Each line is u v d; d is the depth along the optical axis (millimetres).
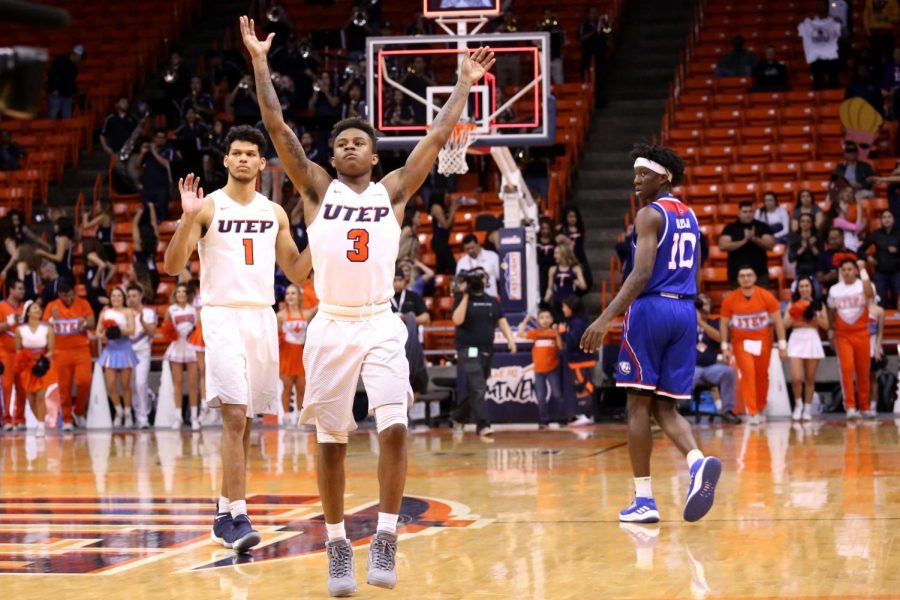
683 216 7703
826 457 11266
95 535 7672
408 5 27656
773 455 11570
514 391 16984
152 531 7809
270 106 5902
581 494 9133
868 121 21734
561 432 15742
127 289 18641
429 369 18234
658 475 10289
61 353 18125
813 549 6508
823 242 18594
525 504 8633
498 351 17031
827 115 22953
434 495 9242
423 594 5656
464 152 16141
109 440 15898
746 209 18172
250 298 7336
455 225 21625
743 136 22891
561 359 16859
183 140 23188
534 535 7246
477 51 6238
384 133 16422
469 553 6699
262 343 7371
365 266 5770
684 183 22016
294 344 17641
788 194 21234
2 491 10102
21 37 28297
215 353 7211
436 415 17969
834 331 16703
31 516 8555
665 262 7605
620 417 18078
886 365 17641
